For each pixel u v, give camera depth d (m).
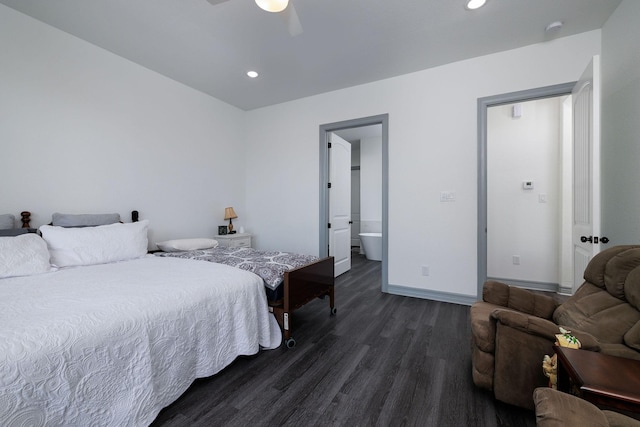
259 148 4.25
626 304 1.27
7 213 2.08
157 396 1.31
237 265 2.19
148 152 3.03
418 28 2.34
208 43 2.55
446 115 2.97
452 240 2.98
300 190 3.93
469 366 1.78
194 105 3.54
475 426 1.29
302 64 2.93
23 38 2.15
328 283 2.64
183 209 3.41
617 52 2.08
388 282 3.34
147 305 1.33
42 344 0.97
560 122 3.32
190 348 1.48
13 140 2.12
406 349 2.00
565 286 3.27
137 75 2.92
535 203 3.43
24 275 1.70
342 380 1.64
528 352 1.32
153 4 2.04
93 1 2.01
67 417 1.00
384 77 3.24
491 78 2.76
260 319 1.96
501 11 2.13
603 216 2.25
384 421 1.32
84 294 1.38
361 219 6.20
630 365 0.94
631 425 0.76
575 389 0.97
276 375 1.69
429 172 3.07
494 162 3.61
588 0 2.01
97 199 2.61
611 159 2.14
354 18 2.20
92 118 2.57
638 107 1.82
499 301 1.84
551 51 2.53
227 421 1.32
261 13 2.14
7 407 0.86
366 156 6.11
